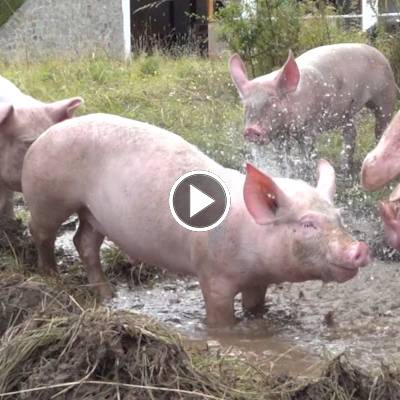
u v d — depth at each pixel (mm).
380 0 6164
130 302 3191
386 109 4875
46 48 9867
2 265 3342
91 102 6160
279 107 4328
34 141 3359
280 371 2447
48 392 2127
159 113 5852
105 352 2170
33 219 3270
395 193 2555
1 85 3881
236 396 2164
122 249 3090
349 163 4668
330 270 2652
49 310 2502
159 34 10211
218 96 6293
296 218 2693
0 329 2600
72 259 3607
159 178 2912
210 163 2947
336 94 4586
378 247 3590
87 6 9945
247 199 2695
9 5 9891
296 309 3051
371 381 2211
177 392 2119
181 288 3354
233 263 2801
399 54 5746
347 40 6355
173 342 2234
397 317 2953
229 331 2844
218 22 6387
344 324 2898
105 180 3014
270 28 6152
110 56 8609
